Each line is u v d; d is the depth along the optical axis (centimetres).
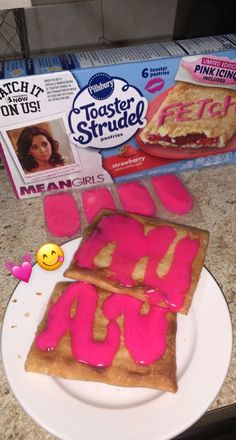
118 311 48
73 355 44
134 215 59
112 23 119
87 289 50
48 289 52
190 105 61
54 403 41
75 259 52
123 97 58
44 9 111
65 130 59
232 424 45
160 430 39
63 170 66
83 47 124
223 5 82
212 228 64
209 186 71
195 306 49
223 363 44
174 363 44
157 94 59
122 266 50
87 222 64
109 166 68
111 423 40
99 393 43
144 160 69
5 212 67
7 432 42
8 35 107
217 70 58
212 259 59
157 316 47
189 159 71
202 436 45
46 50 122
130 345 45
